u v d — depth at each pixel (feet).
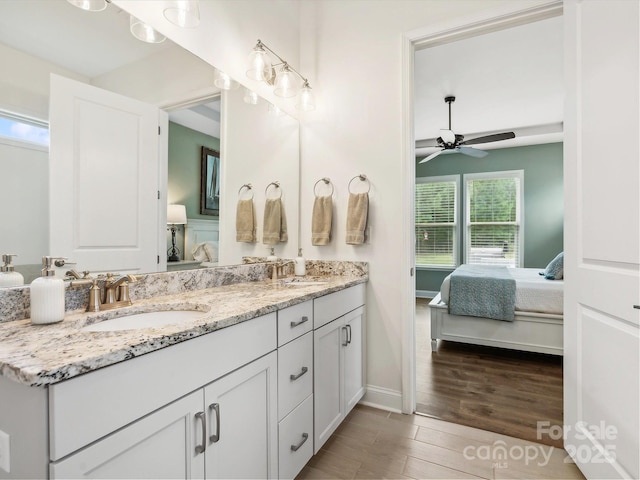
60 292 3.39
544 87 12.02
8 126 3.50
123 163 4.59
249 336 3.87
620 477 4.13
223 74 6.21
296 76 7.65
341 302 6.19
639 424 3.84
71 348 2.53
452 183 20.03
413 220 7.18
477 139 13.16
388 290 7.18
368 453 5.65
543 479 5.03
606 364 4.42
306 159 8.11
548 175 18.01
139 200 4.78
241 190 6.61
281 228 7.58
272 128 7.37
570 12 5.17
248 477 3.87
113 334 2.89
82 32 4.16
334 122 7.78
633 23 3.91
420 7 6.97
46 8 3.84
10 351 2.48
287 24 7.85
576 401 5.13
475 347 11.35
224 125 6.25
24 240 3.59
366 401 7.36
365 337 7.27
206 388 3.29
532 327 9.90
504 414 6.90
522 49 9.72
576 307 5.13
